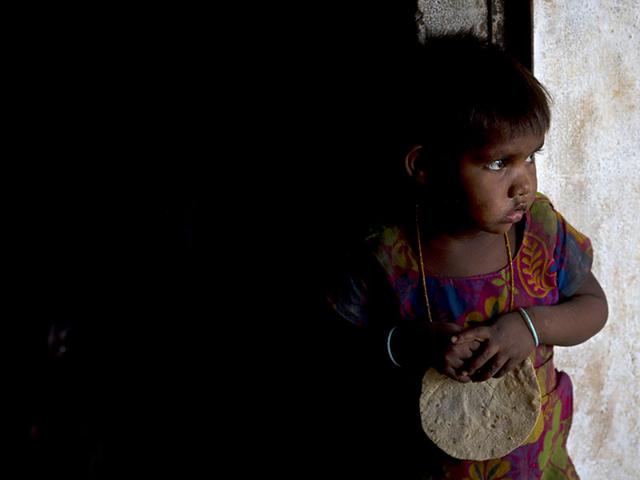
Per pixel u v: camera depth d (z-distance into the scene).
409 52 1.46
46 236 2.09
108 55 2.47
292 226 2.09
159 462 2.11
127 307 2.01
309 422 2.05
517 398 1.25
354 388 1.90
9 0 2.46
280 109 2.13
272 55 2.13
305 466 2.05
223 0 2.25
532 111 1.16
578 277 1.36
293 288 2.09
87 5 2.45
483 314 1.29
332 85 1.92
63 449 1.45
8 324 1.59
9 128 2.44
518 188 1.18
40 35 2.56
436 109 1.20
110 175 2.33
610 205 1.78
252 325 2.20
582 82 1.69
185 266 2.23
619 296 1.83
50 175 2.34
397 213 1.37
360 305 1.37
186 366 2.20
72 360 1.61
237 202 2.25
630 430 1.90
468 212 1.21
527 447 1.30
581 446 1.85
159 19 2.39
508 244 1.31
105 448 1.82
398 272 1.32
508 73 1.18
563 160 1.70
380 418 1.44
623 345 1.86
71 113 2.46
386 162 1.64
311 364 2.04
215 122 2.32
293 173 2.09
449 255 1.30
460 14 1.57
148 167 2.37
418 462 1.33
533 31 1.58
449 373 1.22
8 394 1.44
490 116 1.15
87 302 1.85
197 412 2.20
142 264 2.16
